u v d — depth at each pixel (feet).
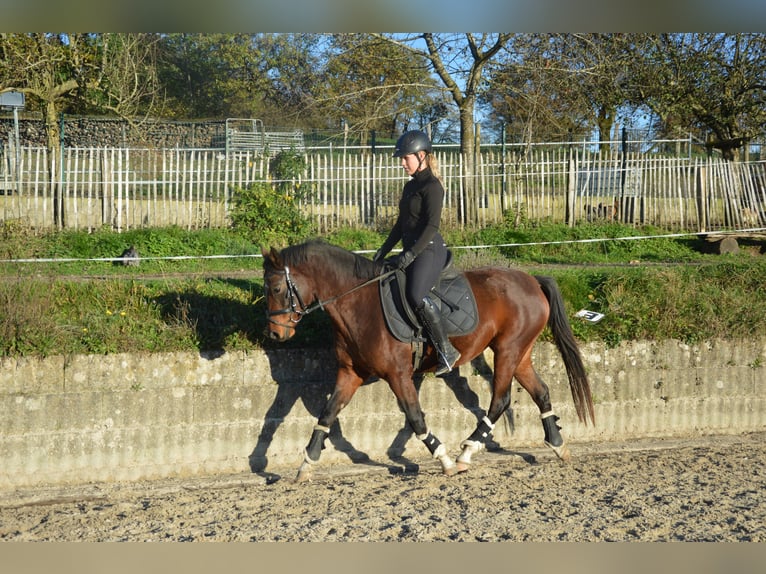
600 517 20.17
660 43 60.03
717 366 29.89
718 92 59.82
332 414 23.03
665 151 61.72
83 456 23.93
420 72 59.98
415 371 23.02
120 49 81.66
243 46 92.32
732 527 19.49
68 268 34.47
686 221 51.52
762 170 52.16
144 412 24.47
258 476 24.38
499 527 19.48
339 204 49.37
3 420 23.31
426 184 21.43
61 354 23.95
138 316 26.09
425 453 26.89
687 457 26.53
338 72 61.62
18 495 22.39
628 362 28.99
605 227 49.08
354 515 20.45
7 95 56.24
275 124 86.58
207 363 25.04
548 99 58.65
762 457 26.58
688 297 30.78
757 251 46.29
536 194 51.44
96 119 92.07
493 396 24.03
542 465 25.41
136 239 40.65
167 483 23.77
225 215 47.60
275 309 21.85
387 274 21.86
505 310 23.47
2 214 44.09
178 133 95.14
